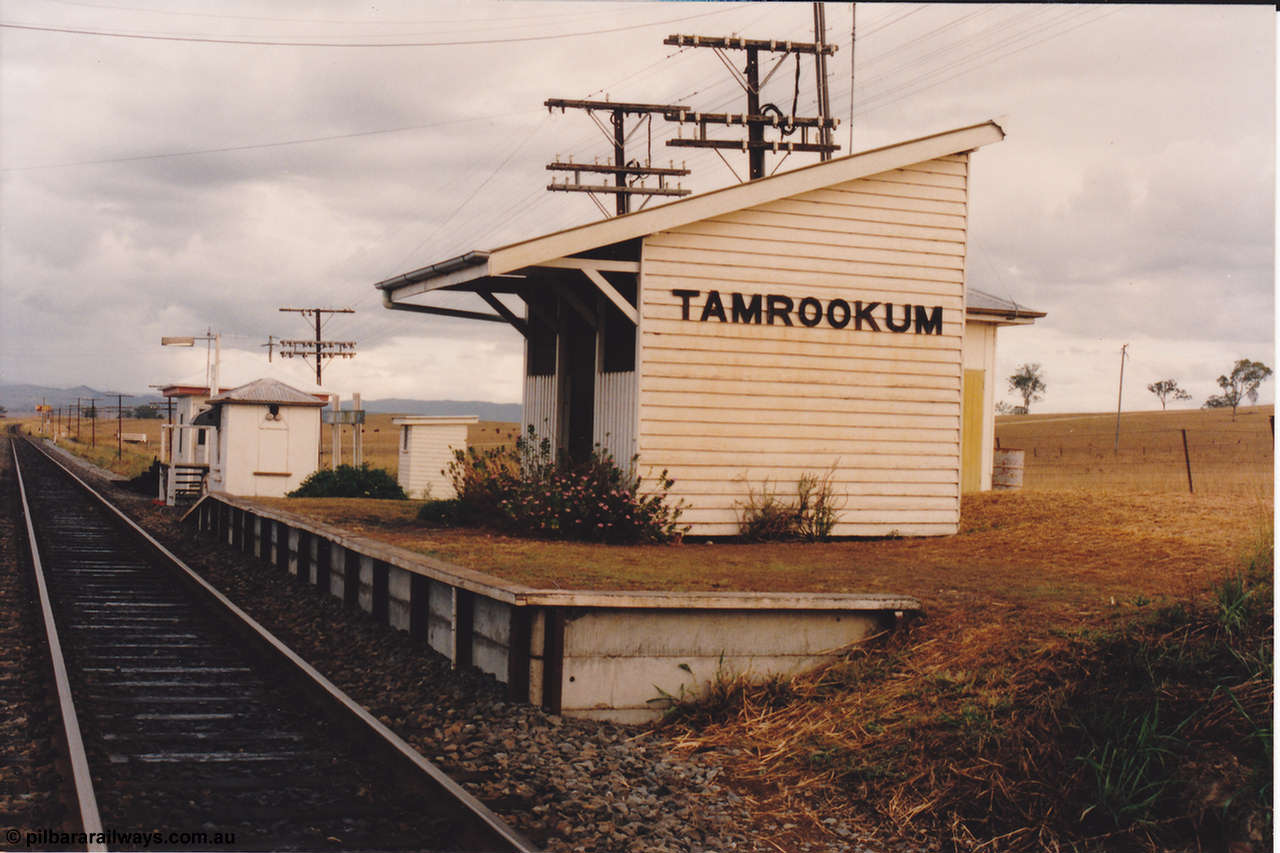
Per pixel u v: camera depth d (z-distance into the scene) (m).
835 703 8.23
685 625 8.69
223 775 6.70
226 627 12.02
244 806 6.17
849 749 7.42
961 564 12.16
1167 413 114.62
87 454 85.94
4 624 11.85
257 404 32.06
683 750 7.80
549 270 15.45
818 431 15.28
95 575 16.23
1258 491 17.17
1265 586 7.94
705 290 14.76
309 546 15.45
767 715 8.30
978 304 22.05
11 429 192.62
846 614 9.11
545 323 17.52
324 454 70.50
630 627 8.56
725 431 14.85
